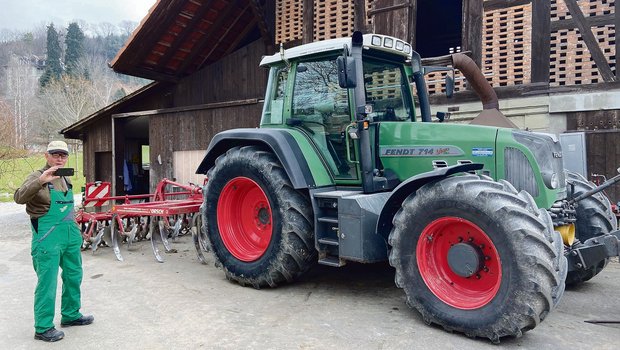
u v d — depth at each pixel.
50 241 3.60
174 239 7.45
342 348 3.33
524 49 8.11
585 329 3.67
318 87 4.91
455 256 3.61
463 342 3.43
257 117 10.76
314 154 4.79
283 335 3.58
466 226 3.60
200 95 11.95
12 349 3.41
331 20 9.91
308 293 4.64
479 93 7.88
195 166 11.77
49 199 3.62
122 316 4.05
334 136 4.78
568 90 7.75
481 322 3.38
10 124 23.94
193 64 12.05
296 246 4.50
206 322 3.87
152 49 11.20
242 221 5.14
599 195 5.00
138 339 3.55
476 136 4.19
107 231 7.14
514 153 4.06
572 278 4.73
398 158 4.54
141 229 7.62
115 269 5.75
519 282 3.21
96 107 47.38
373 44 4.64
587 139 7.59
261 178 4.72
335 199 4.34
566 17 7.79
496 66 8.36
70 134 14.64
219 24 10.99
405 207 3.83
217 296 4.58
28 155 23.72
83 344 3.48
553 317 3.94
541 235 3.23
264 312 4.10
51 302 3.59
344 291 4.70
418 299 3.73
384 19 9.18
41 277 3.57
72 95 44.25
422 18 13.66
